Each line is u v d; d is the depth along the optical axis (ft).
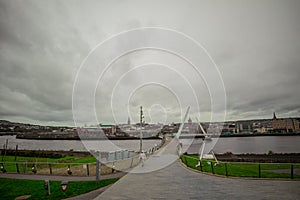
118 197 30.25
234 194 31.01
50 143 300.81
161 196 30.45
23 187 40.86
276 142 272.10
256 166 62.59
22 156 131.85
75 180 44.78
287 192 31.83
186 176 44.91
